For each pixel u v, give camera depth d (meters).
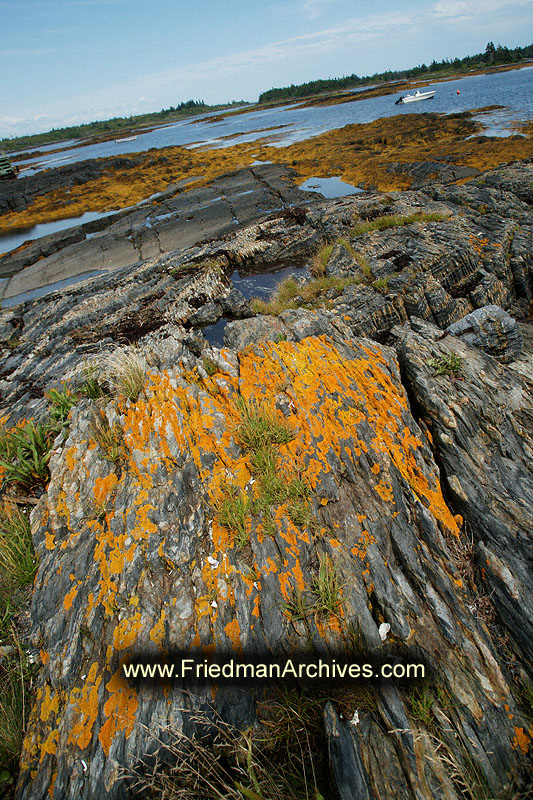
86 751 3.29
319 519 4.47
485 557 4.61
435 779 3.07
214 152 45.72
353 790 3.03
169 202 25.67
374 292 9.57
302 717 3.45
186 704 3.45
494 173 18.08
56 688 3.65
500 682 3.61
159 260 14.41
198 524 4.43
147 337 8.96
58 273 19.00
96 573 4.20
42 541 4.80
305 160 31.78
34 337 10.93
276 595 3.94
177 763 3.25
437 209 13.55
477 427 5.90
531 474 5.50
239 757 3.36
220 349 6.63
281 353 6.48
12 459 5.91
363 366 6.37
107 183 38.62
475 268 10.80
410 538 4.50
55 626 4.02
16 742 3.56
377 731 3.29
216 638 3.72
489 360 6.99
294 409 5.51
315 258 12.10
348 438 5.19
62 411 6.28
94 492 4.87
